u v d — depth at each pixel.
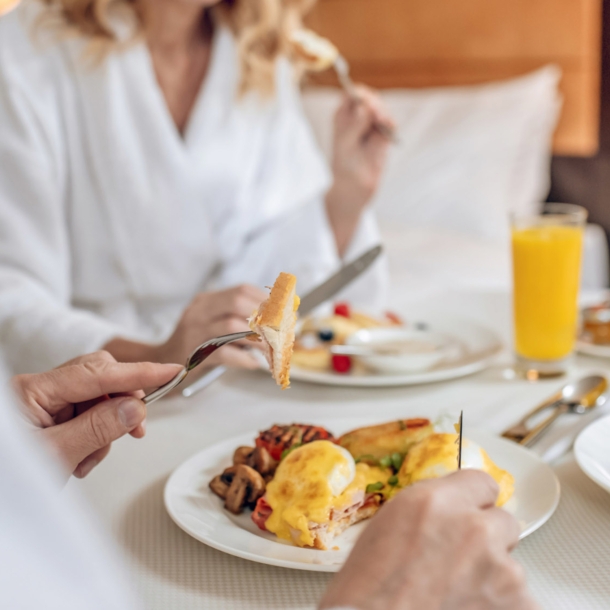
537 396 0.98
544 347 1.06
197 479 0.71
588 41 2.89
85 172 1.47
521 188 2.91
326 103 3.22
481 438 0.77
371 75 3.44
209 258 1.56
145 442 0.86
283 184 1.68
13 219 1.34
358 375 1.09
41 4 1.45
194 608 0.54
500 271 2.37
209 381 0.99
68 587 0.22
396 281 2.23
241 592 0.56
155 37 1.52
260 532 0.62
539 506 0.63
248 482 0.65
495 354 1.13
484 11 3.09
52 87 1.42
